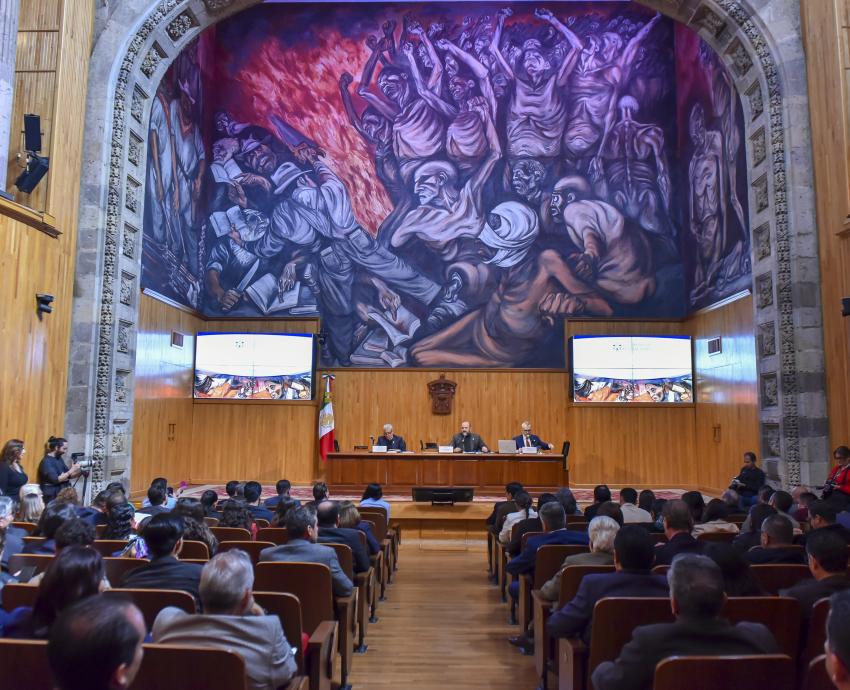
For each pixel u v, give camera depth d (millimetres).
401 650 5152
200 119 15492
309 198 15992
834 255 8953
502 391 15383
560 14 16453
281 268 15781
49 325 8562
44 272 8477
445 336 15586
